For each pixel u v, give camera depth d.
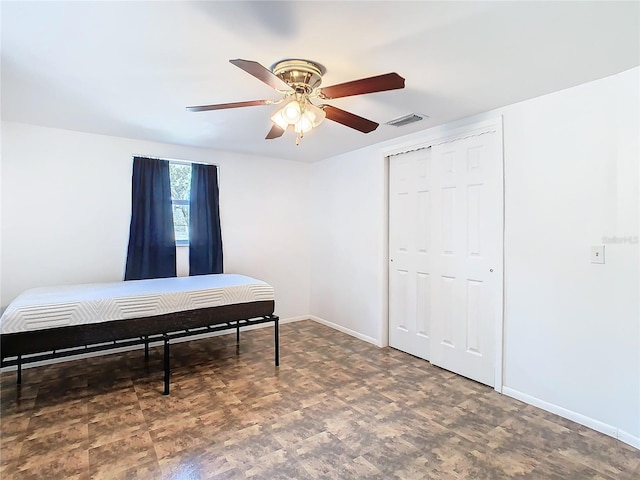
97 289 2.98
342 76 2.11
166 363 2.72
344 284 4.36
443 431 2.19
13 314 2.32
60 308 2.45
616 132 2.14
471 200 2.94
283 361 3.38
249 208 4.48
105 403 2.53
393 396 2.66
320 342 3.96
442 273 3.19
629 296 2.10
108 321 2.60
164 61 1.95
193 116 2.91
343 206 4.36
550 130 2.43
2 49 1.81
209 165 4.15
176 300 2.89
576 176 2.31
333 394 2.69
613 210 2.16
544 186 2.46
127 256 3.64
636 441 2.05
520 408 2.48
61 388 2.78
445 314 3.17
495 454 1.97
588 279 2.26
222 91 2.38
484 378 2.86
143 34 1.67
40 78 2.18
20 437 2.10
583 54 1.87
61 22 1.56
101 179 3.55
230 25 1.59
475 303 2.92
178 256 4.00
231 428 2.21
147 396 2.64
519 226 2.61
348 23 1.58
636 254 2.07
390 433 2.17
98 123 3.13
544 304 2.47
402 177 3.64
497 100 2.54
